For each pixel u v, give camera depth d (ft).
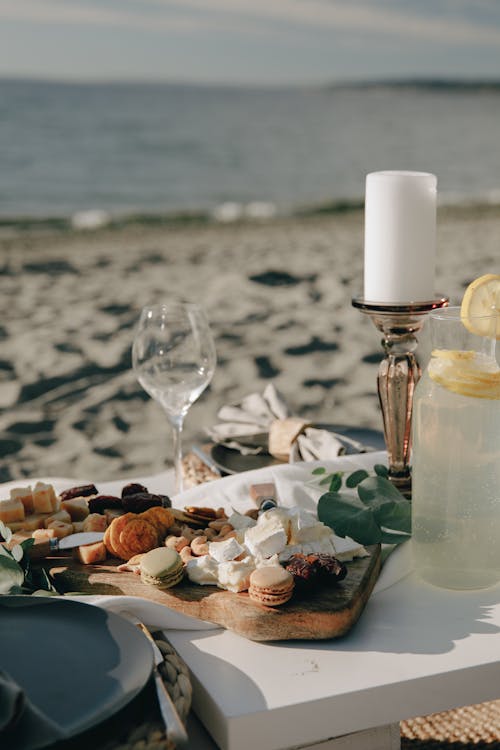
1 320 18.17
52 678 2.36
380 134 63.87
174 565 2.99
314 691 2.58
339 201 45.98
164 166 55.72
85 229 35.04
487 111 65.98
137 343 3.99
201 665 2.74
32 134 57.47
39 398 13.78
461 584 3.15
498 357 3.38
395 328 3.79
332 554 3.13
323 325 17.88
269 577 2.82
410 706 2.65
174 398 4.00
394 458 3.89
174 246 28.78
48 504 3.62
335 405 13.52
